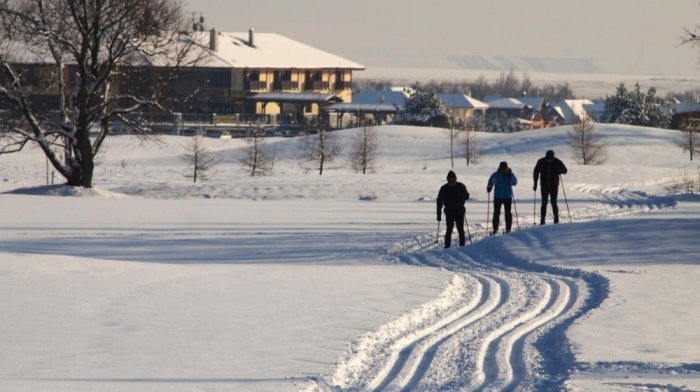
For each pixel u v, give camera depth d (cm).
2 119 17775
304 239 10262
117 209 14038
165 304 5206
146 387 3372
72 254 8725
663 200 16550
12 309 4897
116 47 17612
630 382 3600
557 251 8488
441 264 8212
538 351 4284
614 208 14862
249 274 6625
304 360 3884
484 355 4181
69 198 16225
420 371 3856
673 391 3478
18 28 16762
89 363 3762
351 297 5603
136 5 17050
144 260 8375
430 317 5138
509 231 10288
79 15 17150
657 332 4594
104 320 4681
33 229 10950
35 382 3409
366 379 3672
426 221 12519
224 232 10969
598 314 5103
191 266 7025
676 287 6147
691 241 8906
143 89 18250
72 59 18188
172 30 18012
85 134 17938
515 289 6325
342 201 17012
